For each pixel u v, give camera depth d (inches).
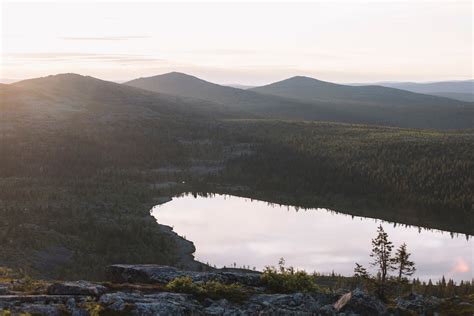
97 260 4453.7
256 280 1321.4
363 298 1112.8
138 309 989.2
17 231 4687.5
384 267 1841.8
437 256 5275.6
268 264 4773.6
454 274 4611.2
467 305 1189.7
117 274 1357.0
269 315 1033.5
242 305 1110.4
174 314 989.8
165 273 1325.0
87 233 5157.5
